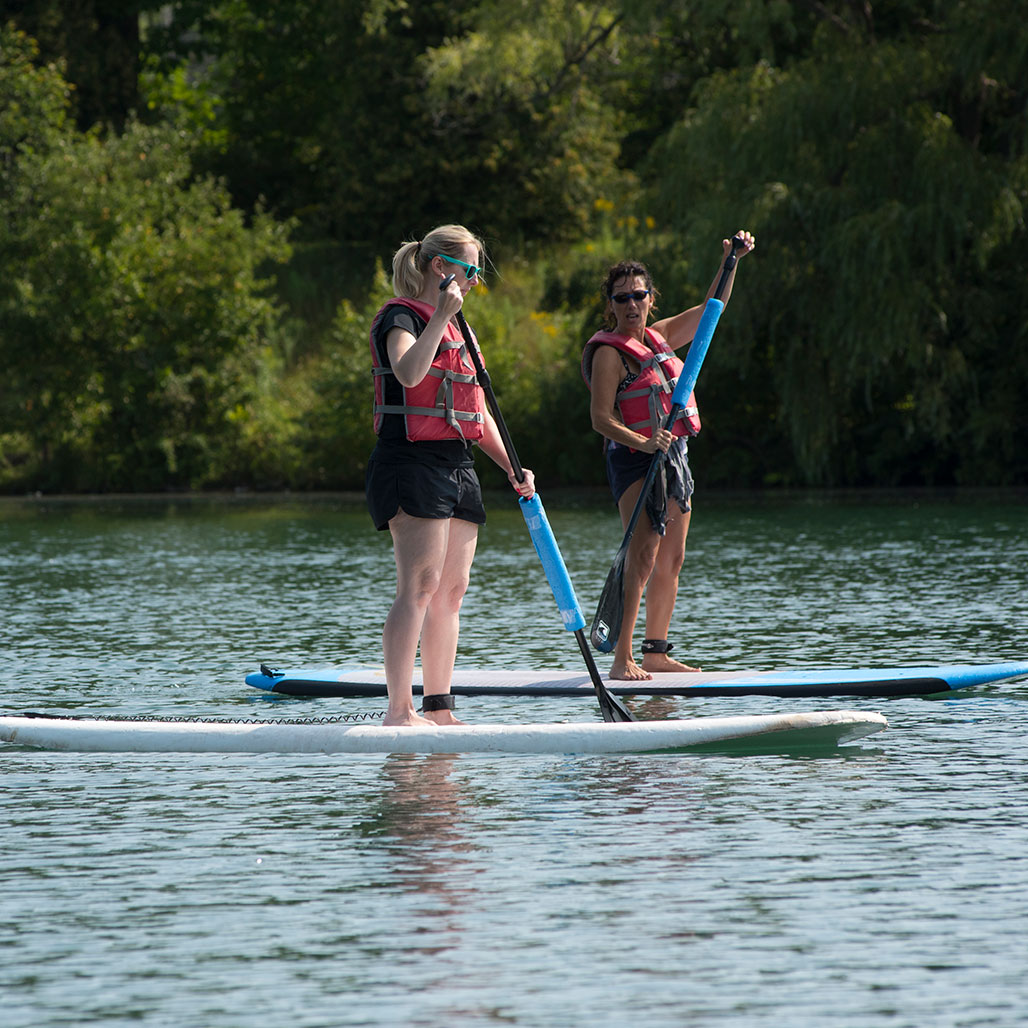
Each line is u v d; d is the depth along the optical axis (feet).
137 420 385.09
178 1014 32.45
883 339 290.56
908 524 215.10
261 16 542.57
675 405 78.89
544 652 93.61
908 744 61.82
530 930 37.63
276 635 103.81
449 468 65.41
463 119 468.75
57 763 59.98
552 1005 32.60
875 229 286.05
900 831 47.01
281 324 437.99
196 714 71.61
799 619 107.65
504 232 472.03
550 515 264.11
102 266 373.20
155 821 49.78
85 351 380.58
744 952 35.81
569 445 380.78
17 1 474.90
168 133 404.98
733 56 387.55
